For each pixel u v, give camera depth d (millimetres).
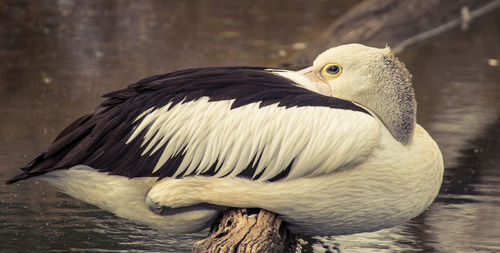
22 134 10836
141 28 21016
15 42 18297
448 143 11109
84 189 6176
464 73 16531
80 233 7234
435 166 6172
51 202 8125
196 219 6191
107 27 20906
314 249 6980
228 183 5863
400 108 6043
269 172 5785
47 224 7434
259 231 5723
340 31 16391
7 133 10852
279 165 5742
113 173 5980
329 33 16516
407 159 5938
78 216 7719
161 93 6027
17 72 15211
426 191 6125
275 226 5902
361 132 5641
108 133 6000
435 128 11938
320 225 6145
